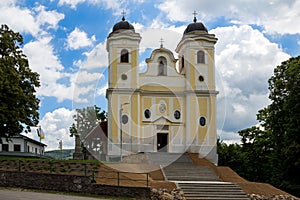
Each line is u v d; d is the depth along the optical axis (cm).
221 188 2288
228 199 2172
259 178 4347
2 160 2448
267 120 3541
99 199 1897
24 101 3108
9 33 3209
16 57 3192
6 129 3030
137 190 2027
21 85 3175
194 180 2566
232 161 4434
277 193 2345
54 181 2109
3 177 2184
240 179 2681
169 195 2077
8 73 2994
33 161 2425
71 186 2081
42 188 2119
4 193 1858
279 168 3331
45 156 4041
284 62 3500
